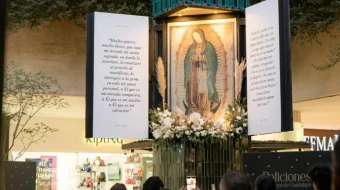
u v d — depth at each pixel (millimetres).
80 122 15422
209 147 7512
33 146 14734
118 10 11891
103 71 7402
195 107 7852
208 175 7457
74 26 12594
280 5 6574
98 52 7395
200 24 7930
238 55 7719
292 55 13047
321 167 2914
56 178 14984
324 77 12289
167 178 7609
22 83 11531
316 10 11742
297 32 12078
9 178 7281
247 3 7770
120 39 7508
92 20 7418
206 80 7855
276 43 6621
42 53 12312
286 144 11383
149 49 8039
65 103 12500
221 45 7828
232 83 7738
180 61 7957
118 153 15438
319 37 12219
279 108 6543
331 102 13500
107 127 7359
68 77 12461
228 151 7566
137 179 14203
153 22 8125
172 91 7934
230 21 7809
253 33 7000
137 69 7559
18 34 12133
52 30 12430
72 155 15258
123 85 7480
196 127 7387
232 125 7445
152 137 7684
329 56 11859
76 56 12578
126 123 7457
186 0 7281
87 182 14961
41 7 11703
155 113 7613
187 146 7449
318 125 19062
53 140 15016
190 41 7941
